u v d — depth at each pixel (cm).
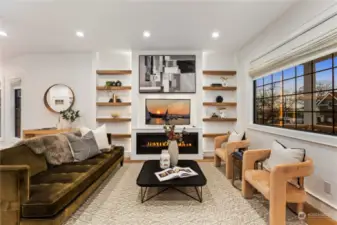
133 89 519
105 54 546
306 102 297
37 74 546
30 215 184
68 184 222
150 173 291
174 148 331
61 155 310
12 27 375
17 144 266
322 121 265
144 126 529
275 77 383
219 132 552
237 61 538
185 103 532
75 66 540
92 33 406
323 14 242
